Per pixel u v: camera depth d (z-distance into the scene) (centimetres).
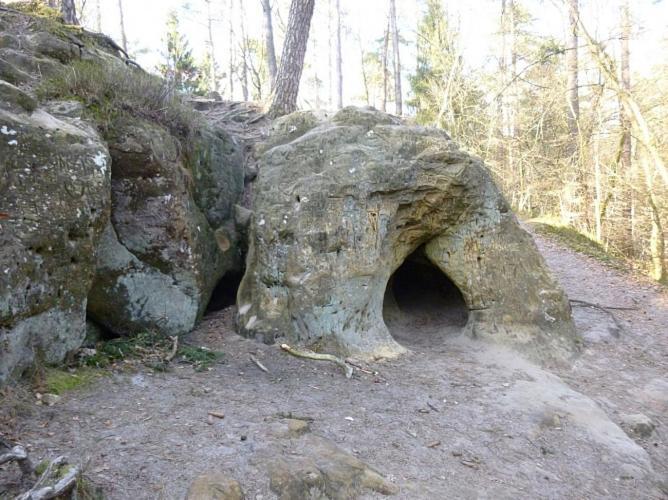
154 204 606
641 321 955
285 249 650
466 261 736
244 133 1069
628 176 1462
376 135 696
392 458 422
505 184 1977
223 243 736
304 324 632
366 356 631
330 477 368
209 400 469
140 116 628
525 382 611
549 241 1445
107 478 329
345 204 654
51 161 459
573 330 761
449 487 400
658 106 1455
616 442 524
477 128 2052
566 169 1672
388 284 858
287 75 1185
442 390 567
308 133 713
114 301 586
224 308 748
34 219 440
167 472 347
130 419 412
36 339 449
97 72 613
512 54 1964
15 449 298
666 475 509
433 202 699
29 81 578
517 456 468
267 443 399
